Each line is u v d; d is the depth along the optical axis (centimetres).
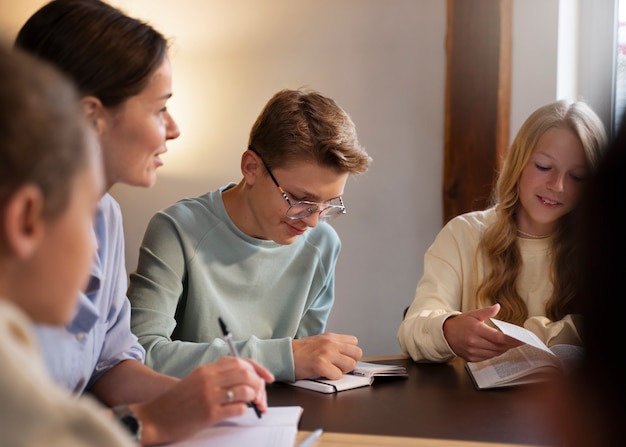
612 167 44
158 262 177
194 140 336
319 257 200
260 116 181
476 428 125
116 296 144
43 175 63
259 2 324
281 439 113
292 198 176
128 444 63
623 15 301
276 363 157
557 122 199
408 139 310
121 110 120
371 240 317
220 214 187
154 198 342
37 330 114
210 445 112
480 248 209
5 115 62
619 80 303
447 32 297
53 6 119
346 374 161
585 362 47
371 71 313
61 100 66
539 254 205
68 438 59
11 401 57
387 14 309
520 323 202
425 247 310
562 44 288
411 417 132
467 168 296
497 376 157
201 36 332
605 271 45
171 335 187
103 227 136
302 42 321
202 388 114
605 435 45
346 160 171
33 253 65
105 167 122
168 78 125
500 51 289
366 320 320
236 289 187
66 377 125
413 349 183
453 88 296
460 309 210
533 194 199
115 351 144
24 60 66
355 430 124
